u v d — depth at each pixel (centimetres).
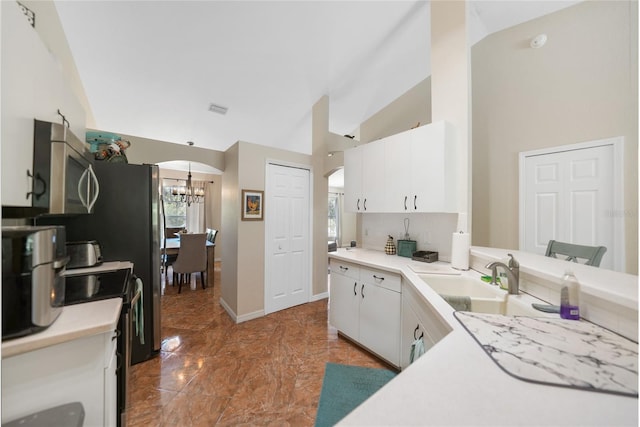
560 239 227
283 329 276
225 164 348
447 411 48
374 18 236
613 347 73
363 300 227
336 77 328
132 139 304
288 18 229
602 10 205
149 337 215
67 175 124
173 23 225
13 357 88
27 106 100
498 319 95
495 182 275
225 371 200
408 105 367
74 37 229
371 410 48
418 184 207
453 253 191
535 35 244
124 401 138
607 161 202
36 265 91
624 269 192
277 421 152
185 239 401
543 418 47
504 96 267
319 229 381
